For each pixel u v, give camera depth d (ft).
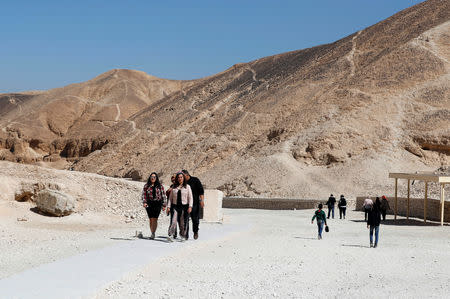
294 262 37.24
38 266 30.19
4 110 459.32
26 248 39.83
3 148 364.58
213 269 33.01
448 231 65.72
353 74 216.33
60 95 437.58
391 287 28.48
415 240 54.60
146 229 55.77
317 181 155.22
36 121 387.14
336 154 166.81
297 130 188.34
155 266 32.24
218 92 307.78
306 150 173.68
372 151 165.27
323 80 222.69
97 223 62.28
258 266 34.86
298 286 28.58
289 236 56.34
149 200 43.01
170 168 213.05
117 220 66.03
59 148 351.05
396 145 167.53
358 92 195.11
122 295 24.70
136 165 243.19
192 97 310.24
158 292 25.72
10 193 65.31
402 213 96.17
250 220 75.66
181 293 25.79
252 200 132.87
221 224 63.10
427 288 28.19
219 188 169.27
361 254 42.34
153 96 455.63
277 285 28.66
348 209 113.09
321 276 31.89
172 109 301.43
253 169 168.35
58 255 36.22
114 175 250.37
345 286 28.76
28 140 362.53
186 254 38.45
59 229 54.75
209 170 194.39
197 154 211.41
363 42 245.65
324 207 117.50
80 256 33.58
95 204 69.31
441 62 197.67
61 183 67.97
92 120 391.24
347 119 181.16
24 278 26.40
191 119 262.88
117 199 72.02
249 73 322.55
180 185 42.70
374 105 185.37
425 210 78.64
